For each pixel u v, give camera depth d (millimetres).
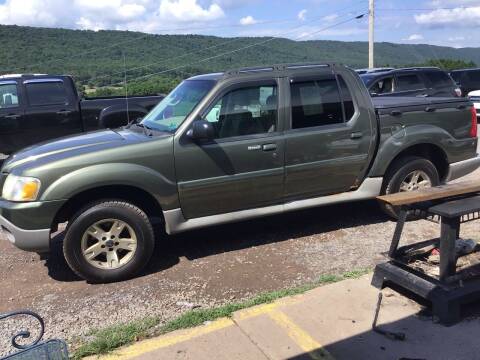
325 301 3822
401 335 3283
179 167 4594
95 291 4344
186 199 4684
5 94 9609
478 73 17641
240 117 4832
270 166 4926
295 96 5039
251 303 3846
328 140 5137
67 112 9906
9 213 4285
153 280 4512
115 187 4535
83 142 4754
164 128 4863
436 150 5914
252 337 3387
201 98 4758
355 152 5301
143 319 3742
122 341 3396
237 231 5660
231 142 4754
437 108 5727
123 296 4215
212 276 4527
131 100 10227
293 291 4016
